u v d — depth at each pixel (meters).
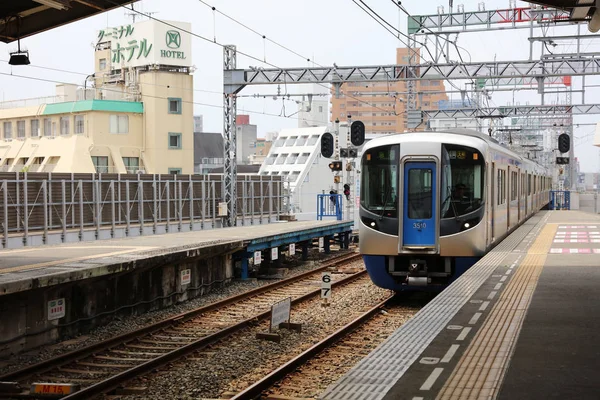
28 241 26.30
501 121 50.84
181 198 34.16
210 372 10.48
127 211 31.05
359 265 25.19
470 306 10.31
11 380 9.98
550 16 28.25
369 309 15.77
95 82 57.22
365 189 16.05
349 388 6.44
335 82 28.20
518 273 13.46
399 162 15.71
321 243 29.78
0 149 55.16
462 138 15.84
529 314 9.70
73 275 12.83
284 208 42.44
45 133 53.88
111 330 14.12
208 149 85.12
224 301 16.50
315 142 59.53
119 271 14.22
